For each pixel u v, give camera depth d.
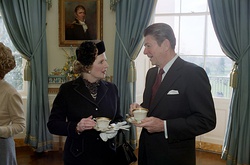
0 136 1.53
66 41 4.11
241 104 3.38
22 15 3.91
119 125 1.65
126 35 3.94
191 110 1.52
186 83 1.53
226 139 3.57
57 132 1.67
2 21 4.26
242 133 3.38
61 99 1.75
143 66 4.41
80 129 1.55
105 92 1.79
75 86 1.75
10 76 4.37
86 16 4.08
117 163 1.75
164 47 1.58
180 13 4.29
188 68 1.56
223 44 3.48
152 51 1.59
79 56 1.65
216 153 4.09
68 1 4.04
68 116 1.75
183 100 1.55
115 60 4.04
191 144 1.62
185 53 4.36
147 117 1.56
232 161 3.48
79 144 1.69
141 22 3.84
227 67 4.10
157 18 4.43
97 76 1.70
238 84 3.40
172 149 1.56
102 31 4.12
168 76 1.59
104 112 1.74
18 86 4.43
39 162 3.66
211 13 3.49
